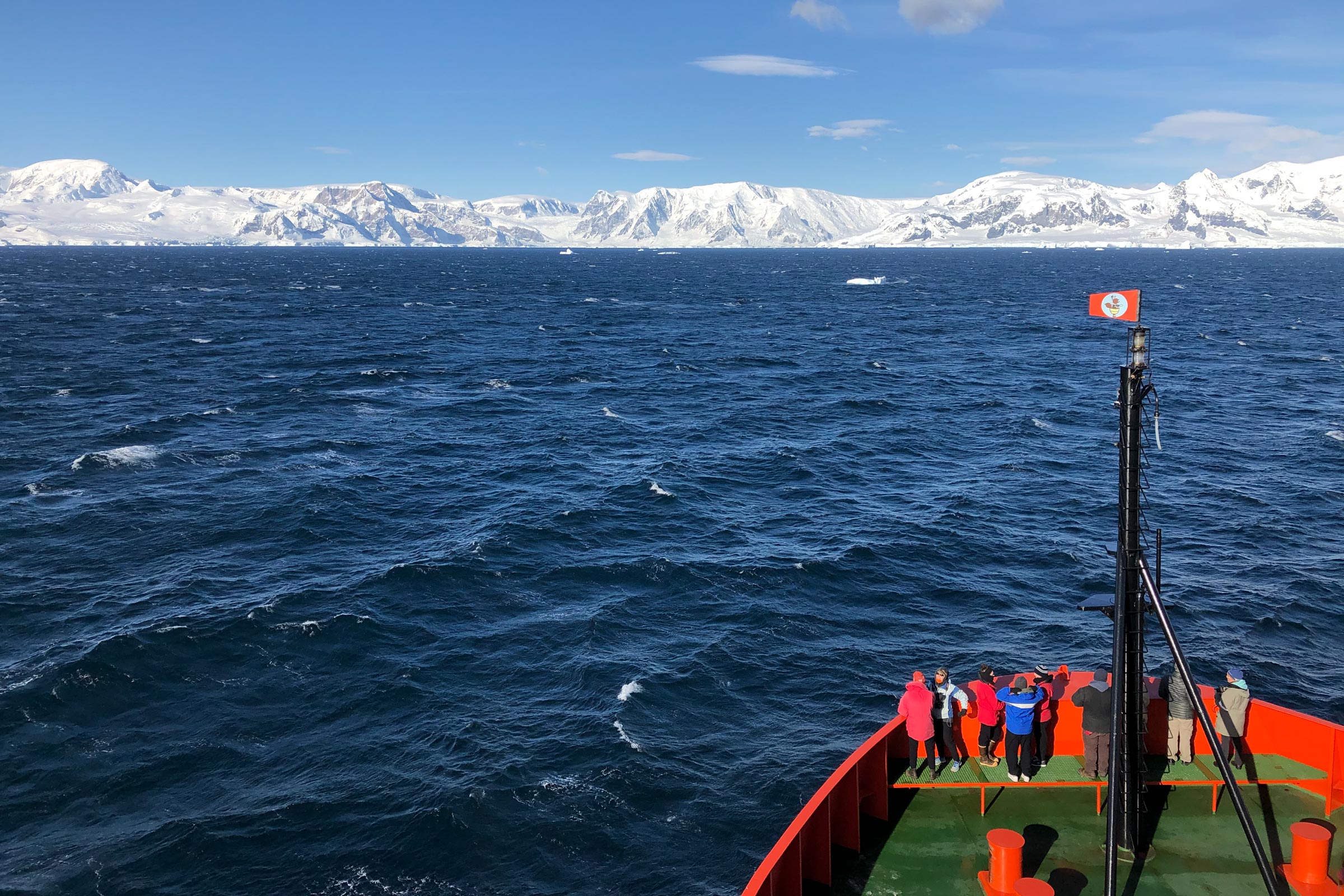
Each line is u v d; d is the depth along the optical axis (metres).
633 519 51.38
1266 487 56.84
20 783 27.61
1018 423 75.75
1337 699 32.84
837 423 76.25
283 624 37.66
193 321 149.88
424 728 30.83
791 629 38.12
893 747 16.42
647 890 24.03
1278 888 13.09
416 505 53.69
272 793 27.41
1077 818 14.79
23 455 62.72
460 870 24.56
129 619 37.84
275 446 66.50
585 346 124.50
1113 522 51.44
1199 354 114.69
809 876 13.66
